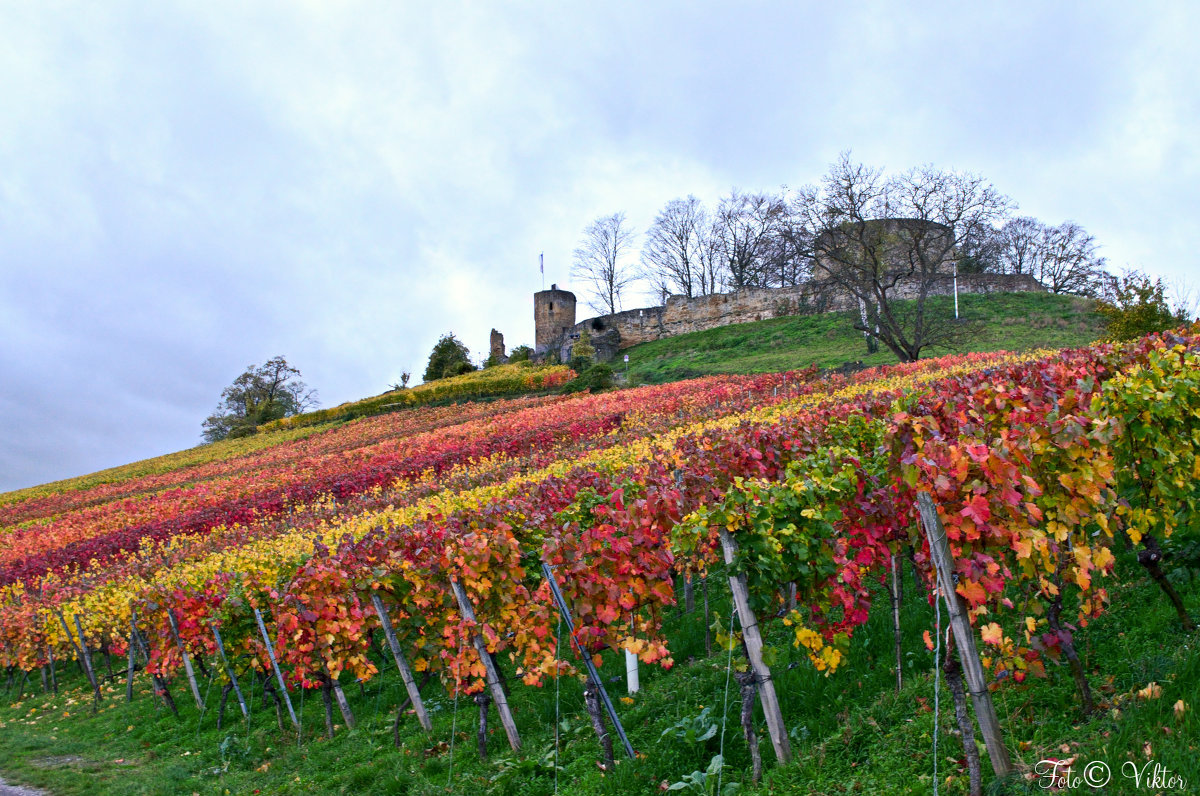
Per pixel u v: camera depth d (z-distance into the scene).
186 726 8.85
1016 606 5.02
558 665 5.82
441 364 67.81
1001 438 3.71
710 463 6.95
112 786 6.98
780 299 53.78
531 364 57.16
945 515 3.57
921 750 3.97
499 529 6.31
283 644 7.55
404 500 14.77
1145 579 4.92
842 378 20.22
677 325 57.62
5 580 17.55
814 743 4.45
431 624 6.89
